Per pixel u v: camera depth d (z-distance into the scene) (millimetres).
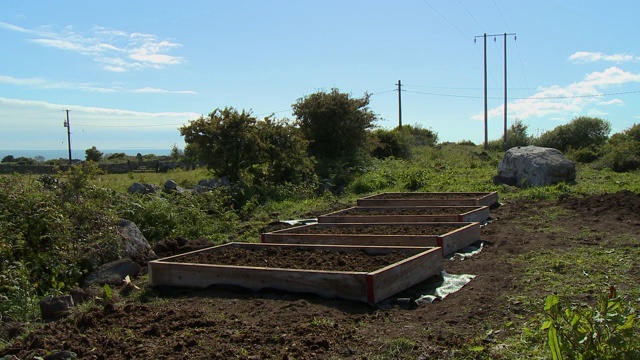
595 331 3535
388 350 4473
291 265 6922
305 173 18781
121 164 29000
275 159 17562
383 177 19656
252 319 5391
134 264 7973
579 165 23219
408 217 10539
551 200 13906
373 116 23656
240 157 16906
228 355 4422
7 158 35969
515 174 17281
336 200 16453
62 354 4383
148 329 5055
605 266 7000
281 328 5039
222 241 10508
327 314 5441
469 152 33000
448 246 8094
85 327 5254
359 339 4754
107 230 8414
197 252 7867
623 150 21375
